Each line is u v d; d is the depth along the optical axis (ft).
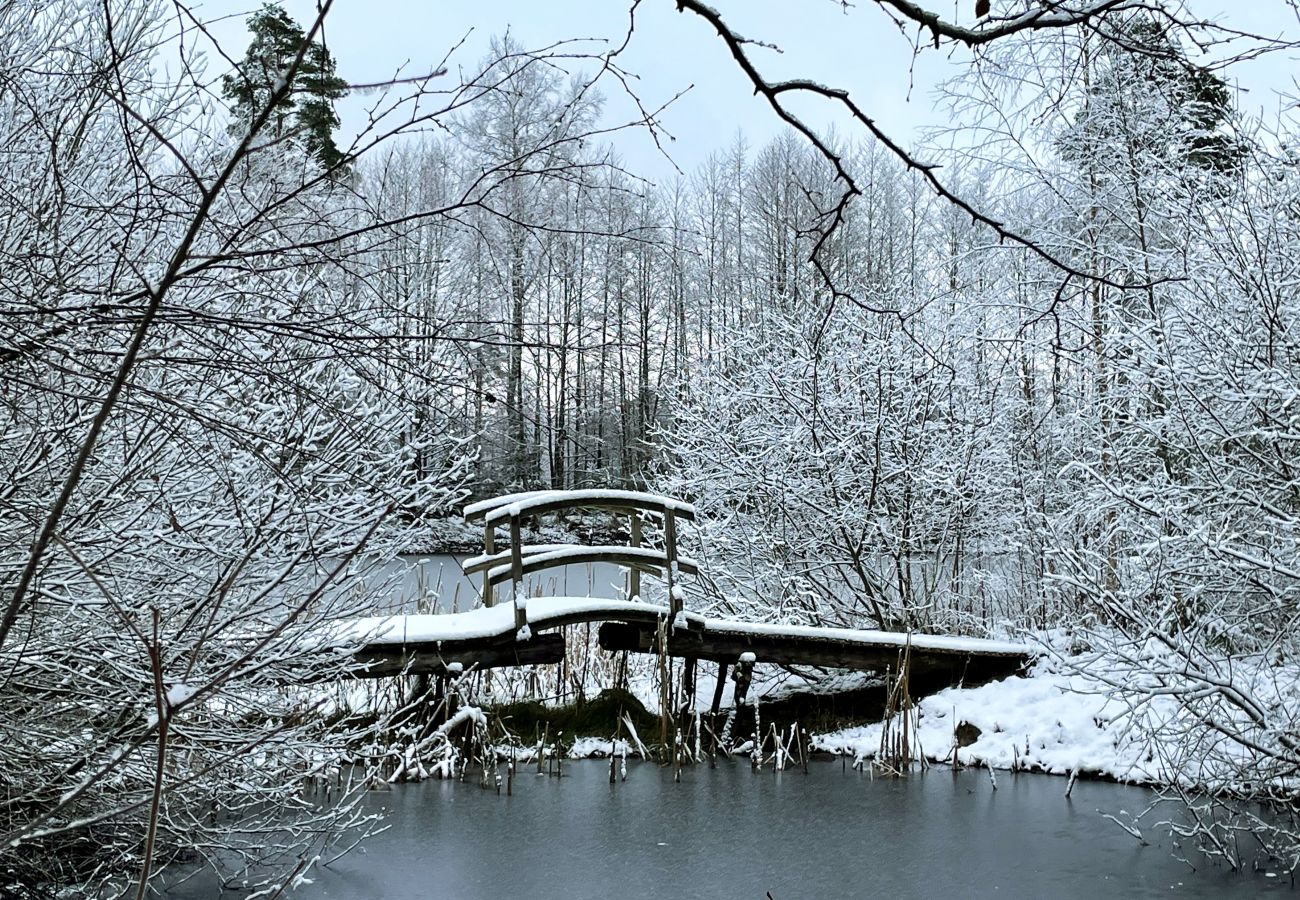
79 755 15.29
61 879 17.19
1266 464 25.31
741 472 38.83
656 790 27.37
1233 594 26.81
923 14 8.03
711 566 39.58
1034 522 36.99
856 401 39.19
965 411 39.27
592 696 35.09
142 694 15.65
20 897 16.46
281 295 12.34
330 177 9.52
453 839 23.00
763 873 21.08
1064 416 37.55
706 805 25.99
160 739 7.33
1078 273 9.12
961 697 33.24
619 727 32.24
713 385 42.16
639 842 22.94
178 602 16.34
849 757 31.12
